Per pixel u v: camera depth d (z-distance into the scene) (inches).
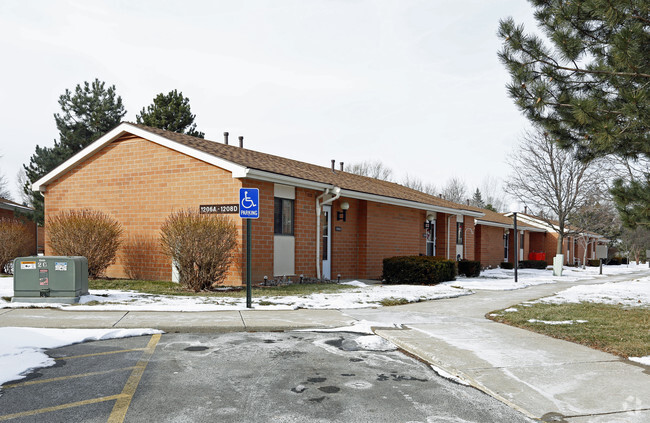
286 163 706.2
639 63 358.3
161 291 469.4
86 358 236.2
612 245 2263.8
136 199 580.1
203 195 531.8
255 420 164.1
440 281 666.8
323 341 283.7
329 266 670.5
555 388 200.1
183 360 235.9
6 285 484.1
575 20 399.2
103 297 419.8
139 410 170.7
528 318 367.6
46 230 643.5
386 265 658.2
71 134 1317.7
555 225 1521.9
